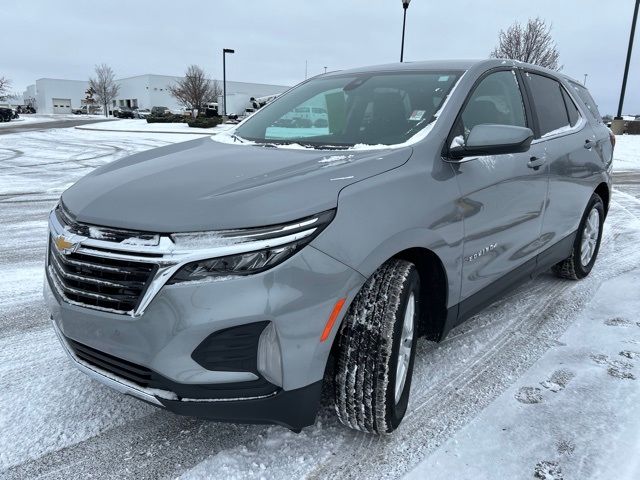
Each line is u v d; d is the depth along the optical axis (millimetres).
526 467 2154
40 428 2412
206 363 1862
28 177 11891
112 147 20578
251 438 2334
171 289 1833
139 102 89188
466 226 2623
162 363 1874
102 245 1949
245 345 1866
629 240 5961
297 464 2166
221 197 2002
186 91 56438
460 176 2619
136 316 1889
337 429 2396
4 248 5660
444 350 3203
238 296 1827
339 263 1979
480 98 3045
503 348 3236
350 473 2115
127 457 2213
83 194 2295
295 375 1942
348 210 2049
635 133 26531
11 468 2141
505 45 29000
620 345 3275
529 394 2713
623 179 12227
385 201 2188
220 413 1914
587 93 4848
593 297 4133
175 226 1874
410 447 2277
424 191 2381
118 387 2037
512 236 3125
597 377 2885
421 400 2652
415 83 3109
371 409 2154
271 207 1925
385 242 2129
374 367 2115
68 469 2141
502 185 2918
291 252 1884
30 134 29516
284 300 1862
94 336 2010
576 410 2568
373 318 2121
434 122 2705
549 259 3844
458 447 2279
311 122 3129
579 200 4059
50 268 2346
